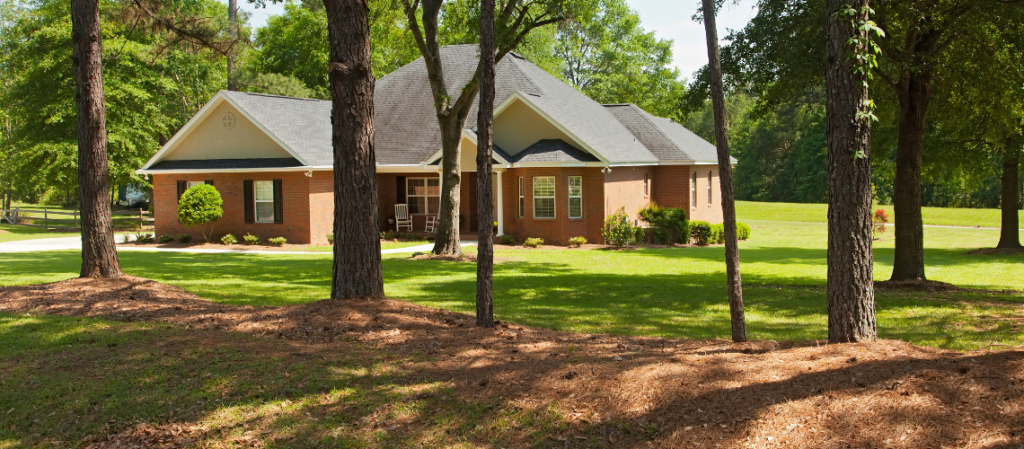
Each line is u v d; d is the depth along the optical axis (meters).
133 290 11.86
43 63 36.09
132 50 36.03
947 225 45.66
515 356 8.02
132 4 16.98
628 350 8.40
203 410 6.81
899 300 13.96
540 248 26.44
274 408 6.80
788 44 14.72
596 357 7.84
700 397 6.26
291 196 28.08
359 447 6.11
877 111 18.12
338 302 10.23
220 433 6.41
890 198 65.75
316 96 42.88
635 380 6.73
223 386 7.27
